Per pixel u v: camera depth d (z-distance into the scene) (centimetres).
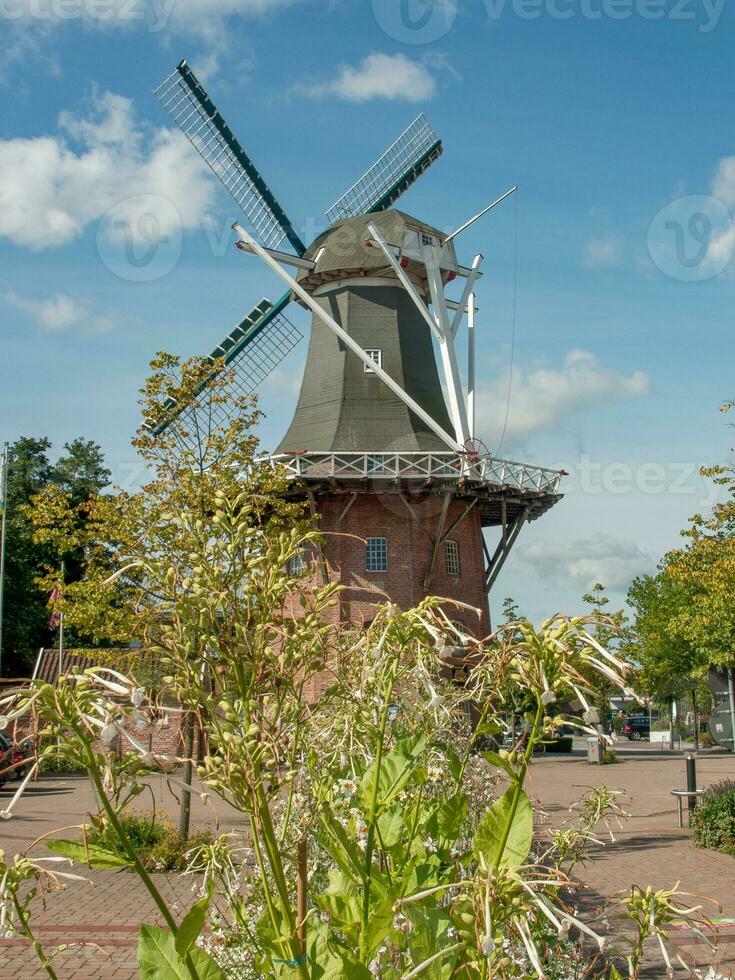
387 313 3484
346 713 360
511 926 265
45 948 917
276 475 1655
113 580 302
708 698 5350
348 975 272
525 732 267
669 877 1273
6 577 4675
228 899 399
